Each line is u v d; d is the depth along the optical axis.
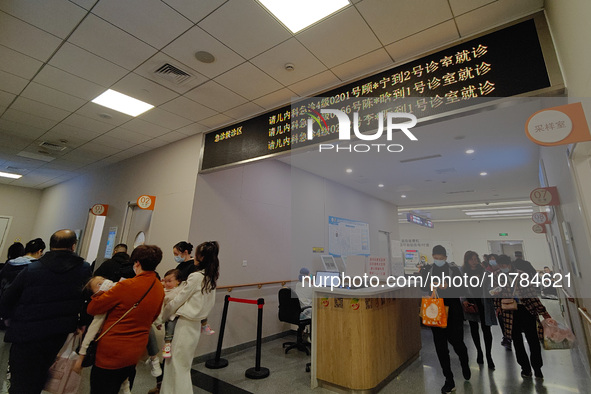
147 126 3.79
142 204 3.91
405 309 3.31
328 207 4.39
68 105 3.33
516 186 3.61
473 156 3.10
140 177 4.67
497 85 1.72
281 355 3.55
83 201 6.04
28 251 2.61
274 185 4.63
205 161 3.63
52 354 1.89
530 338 2.79
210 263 2.39
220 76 2.66
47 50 2.39
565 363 3.18
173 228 3.72
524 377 2.79
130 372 1.73
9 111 3.53
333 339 2.65
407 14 1.89
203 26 2.07
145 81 2.79
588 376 2.77
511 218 5.05
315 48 2.25
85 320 2.07
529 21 1.73
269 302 4.23
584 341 2.79
